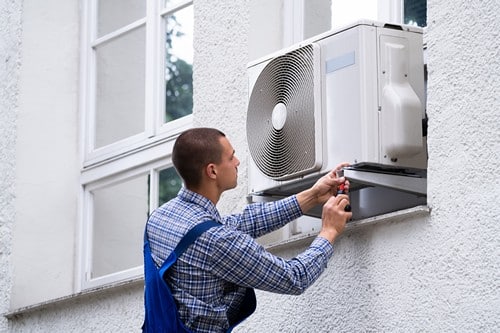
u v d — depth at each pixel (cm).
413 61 508
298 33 608
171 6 707
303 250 545
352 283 516
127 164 716
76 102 766
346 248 522
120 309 650
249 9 606
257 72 555
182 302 472
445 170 480
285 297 550
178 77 696
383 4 580
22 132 746
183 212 484
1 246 738
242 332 571
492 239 456
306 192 508
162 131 699
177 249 472
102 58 757
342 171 501
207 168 491
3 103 761
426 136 507
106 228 729
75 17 775
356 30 502
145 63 721
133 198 715
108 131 745
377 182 504
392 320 493
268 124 539
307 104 517
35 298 731
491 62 468
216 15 625
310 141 515
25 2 760
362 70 497
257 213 511
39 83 756
